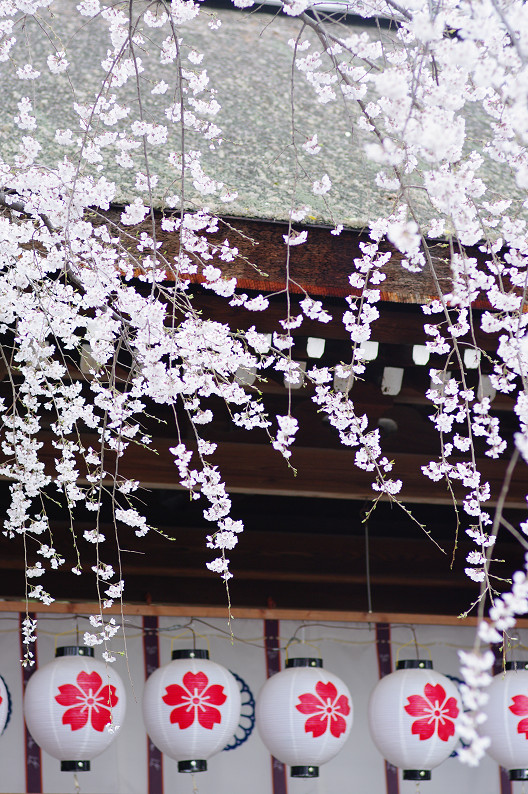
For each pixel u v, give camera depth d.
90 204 4.41
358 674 6.98
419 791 6.89
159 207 5.20
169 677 5.89
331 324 5.69
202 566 7.50
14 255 4.52
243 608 7.35
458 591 8.05
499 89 4.13
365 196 6.03
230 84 7.63
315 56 4.66
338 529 7.94
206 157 6.25
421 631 7.19
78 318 4.68
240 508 7.79
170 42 4.91
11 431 5.92
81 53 7.68
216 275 4.73
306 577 7.64
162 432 6.41
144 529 4.99
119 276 4.94
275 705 5.97
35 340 4.84
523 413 4.32
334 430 6.52
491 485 6.78
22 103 4.87
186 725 5.79
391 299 5.42
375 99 7.67
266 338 4.68
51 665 5.81
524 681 6.24
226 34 8.60
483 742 2.46
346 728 6.04
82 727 5.66
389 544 7.84
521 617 7.72
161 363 4.50
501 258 5.62
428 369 6.14
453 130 3.50
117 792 6.46
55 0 8.50
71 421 4.93
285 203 5.65
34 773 6.38
